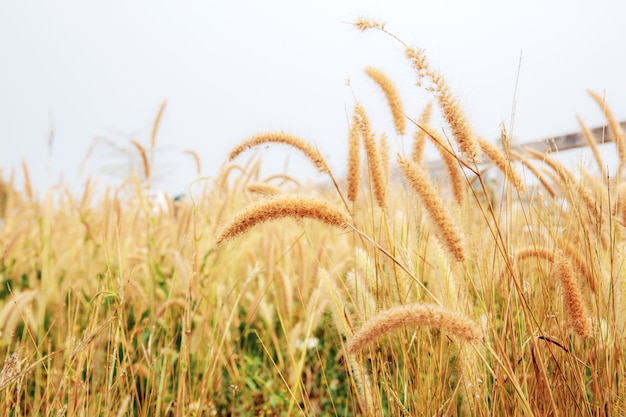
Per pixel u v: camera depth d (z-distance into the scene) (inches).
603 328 21.6
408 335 23.5
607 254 24.7
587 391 24.6
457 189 24.1
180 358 23.9
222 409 29.6
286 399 29.4
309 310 28.9
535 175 26.0
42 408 25.4
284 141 22.6
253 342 37.5
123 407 22.1
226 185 38.0
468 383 20.7
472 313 21.5
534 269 25.9
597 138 34.9
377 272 22.1
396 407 21.3
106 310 30.7
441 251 22.2
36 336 32.1
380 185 22.2
